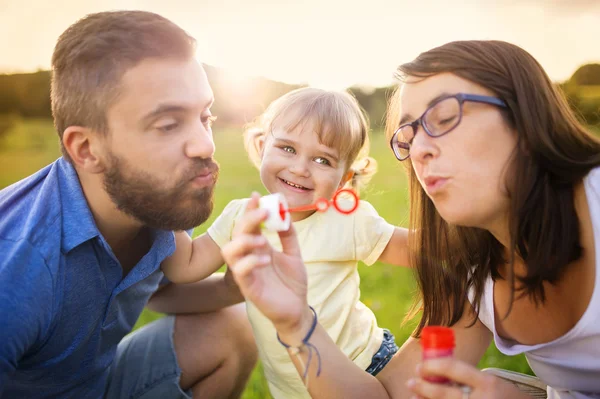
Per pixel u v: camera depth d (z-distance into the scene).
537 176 1.30
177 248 1.88
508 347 1.51
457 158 1.26
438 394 1.15
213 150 1.47
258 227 1.22
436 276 1.66
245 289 1.24
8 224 1.46
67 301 1.47
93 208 1.54
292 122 1.97
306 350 1.34
